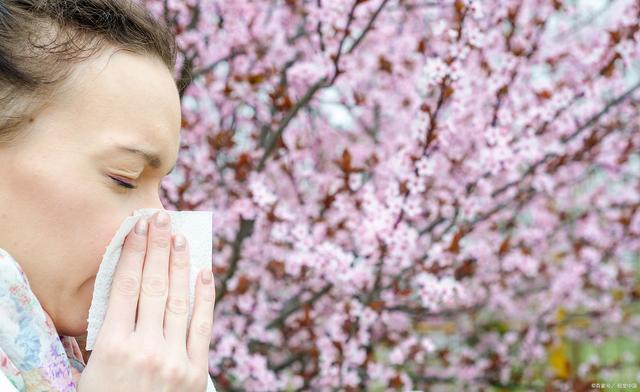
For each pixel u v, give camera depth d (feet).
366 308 9.11
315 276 9.64
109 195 2.65
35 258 2.57
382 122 12.29
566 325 13.57
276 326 9.98
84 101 2.59
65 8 2.71
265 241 10.18
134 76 2.71
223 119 10.36
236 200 9.45
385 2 8.83
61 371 2.60
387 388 10.08
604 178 13.14
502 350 12.75
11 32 2.58
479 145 10.12
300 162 10.54
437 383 12.72
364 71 11.34
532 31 10.61
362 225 8.59
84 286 2.71
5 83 2.53
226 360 9.84
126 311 2.79
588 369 12.78
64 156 2.55
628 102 11.24
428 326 13.57
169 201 9.39
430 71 8.11
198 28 10.09
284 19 10.59
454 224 9.94
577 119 10.97
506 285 12.52
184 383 2.81
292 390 9.74
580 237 13.14
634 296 13.34
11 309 2.47
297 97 10.05
